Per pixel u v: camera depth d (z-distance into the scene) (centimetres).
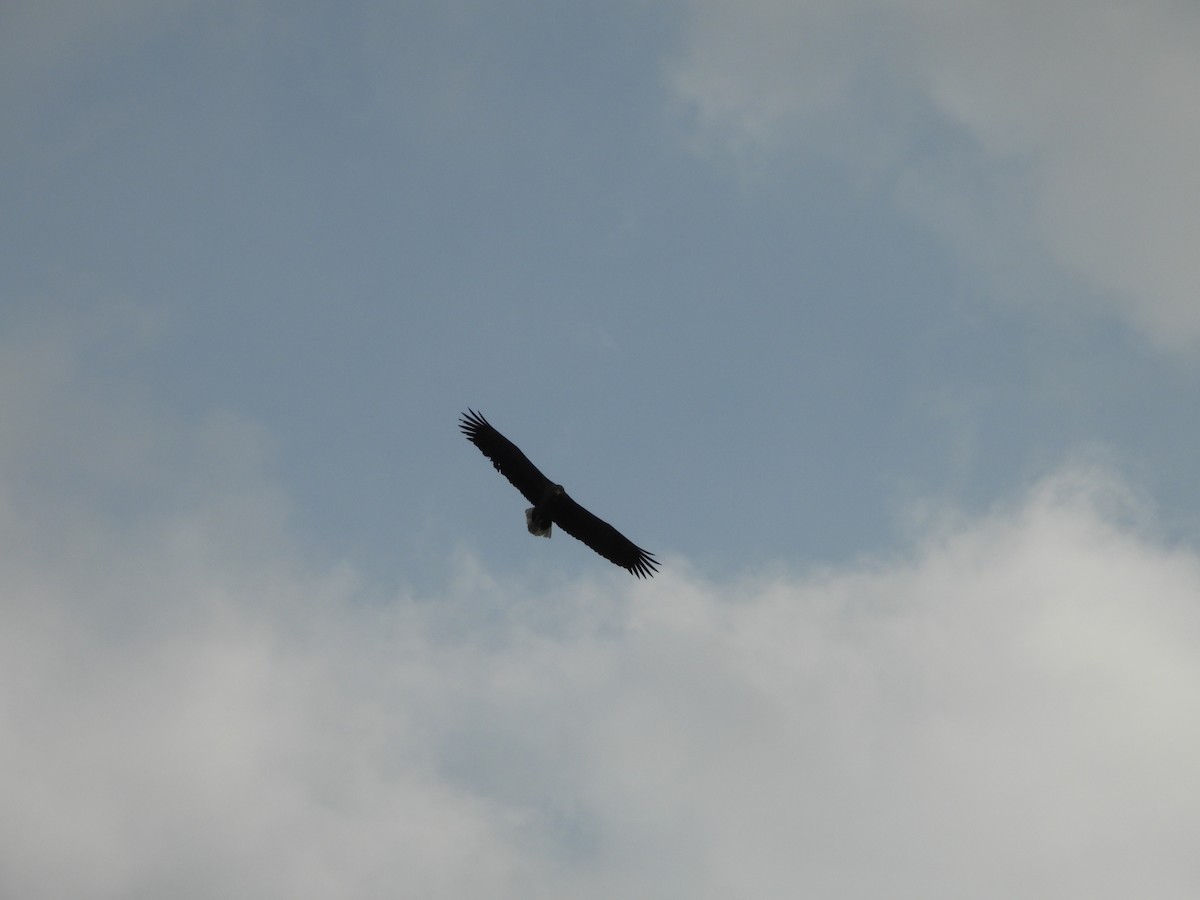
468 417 12131
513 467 12119
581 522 12131
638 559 12181
